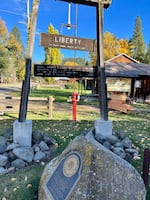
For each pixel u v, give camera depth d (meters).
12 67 39.59
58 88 28.78
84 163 2.64
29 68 4.30
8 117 7.54
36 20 4.32
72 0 4.62
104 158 2.64
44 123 6.64
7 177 3.42
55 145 4.58
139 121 7.58
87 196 2.35
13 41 42.78
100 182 2.44
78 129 5.91
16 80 45.66
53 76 4.92
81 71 5.05
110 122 4.48
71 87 27.80
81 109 10.13
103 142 4.11
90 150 2.78
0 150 3.92
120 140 4.46
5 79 40.28
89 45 5.02
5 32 35.62
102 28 4.64
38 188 3.02
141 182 2.52
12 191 3.06
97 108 10.59
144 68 16.81
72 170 2.68
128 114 9.21
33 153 4.01
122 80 15.81
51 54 33.31
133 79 15.45
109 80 15.67
